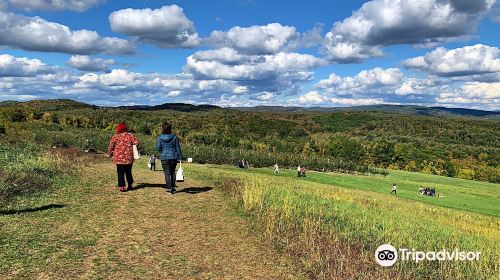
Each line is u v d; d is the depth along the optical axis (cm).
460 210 4469
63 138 4769
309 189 2586
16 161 1727
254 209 1243
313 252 895
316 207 1478
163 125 1368
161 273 710
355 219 1352
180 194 1393
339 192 3084
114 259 753
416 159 12800
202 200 1316
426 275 910
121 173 1353
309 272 791
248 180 1934
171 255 803
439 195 6250
